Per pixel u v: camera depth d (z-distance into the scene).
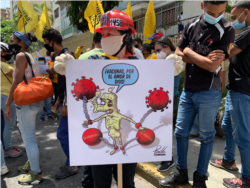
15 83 2.16
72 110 1.30
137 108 1.34
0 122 3.12
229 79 2.09
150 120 1.35
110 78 1.30
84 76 1.28
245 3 1.92
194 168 2.49
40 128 4.54
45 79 2.28
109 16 1.33
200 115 1.88
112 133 1.33
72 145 1.32
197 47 1.83
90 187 2.15
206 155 1.91
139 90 1.33
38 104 2.28
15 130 4.46
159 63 1.32
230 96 2.05
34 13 4.97
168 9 11.42
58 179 2.50
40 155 3.20
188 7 9.16
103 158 1.34
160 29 11.81
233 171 2.44
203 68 1.74
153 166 2.52
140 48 4.04
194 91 1.87
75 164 1.33
